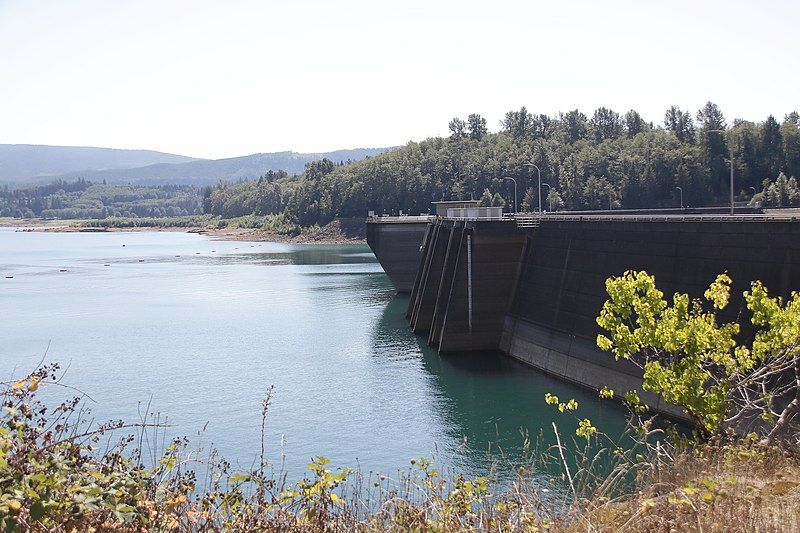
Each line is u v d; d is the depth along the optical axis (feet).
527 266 182.19
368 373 161.27
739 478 41.86
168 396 140.26
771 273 107.96
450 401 137.28
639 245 138.72
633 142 593.42
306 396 140.87
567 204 545.44
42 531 25.61
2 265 474.90
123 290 323.78
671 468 45.01
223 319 237.45
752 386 98.68
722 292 70.49
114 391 143.84
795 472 46.11
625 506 35.99
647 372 69.15
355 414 128.67
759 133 513.04
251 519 31.99
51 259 529.04
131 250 639.35
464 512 34.88
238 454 105.91
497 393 143.23
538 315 170.50
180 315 246.88
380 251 315.58
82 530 26.55
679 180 515.91
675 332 67.62
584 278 154.61
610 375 137.28
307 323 229.86
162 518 29.25
